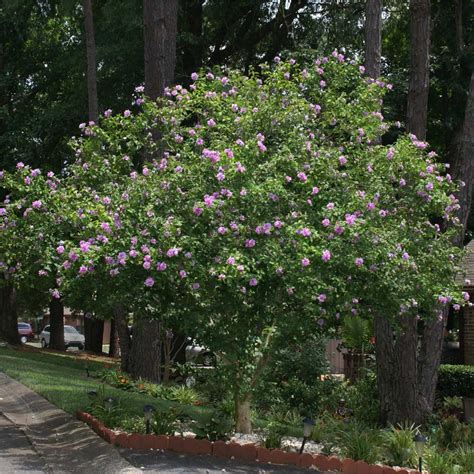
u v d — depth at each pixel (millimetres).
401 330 10156
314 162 9109
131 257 8047
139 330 17062
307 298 8461
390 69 24906
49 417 10430
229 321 8742
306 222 8641
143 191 8656
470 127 14219
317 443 9758
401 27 24234
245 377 9656
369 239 8617
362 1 21906
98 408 9875
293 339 9469
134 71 22328
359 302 9578
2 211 9422
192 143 9953
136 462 7621
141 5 21328
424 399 13992
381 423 14008
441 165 10477
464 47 21875
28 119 26266
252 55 25328
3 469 7496
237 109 9977
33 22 27188
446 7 22484
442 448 11320
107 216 8211
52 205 9516
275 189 8328
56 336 38625
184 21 24297
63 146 25484
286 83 10562
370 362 18438
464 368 16797
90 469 7484
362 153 10070
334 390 16156
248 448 8453
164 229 8031
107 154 10828
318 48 21938
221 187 8438
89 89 19609
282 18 23641
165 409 11320
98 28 24078
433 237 10445
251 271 8156
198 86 11023
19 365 17859
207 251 8281
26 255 9508
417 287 9367
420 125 14477
